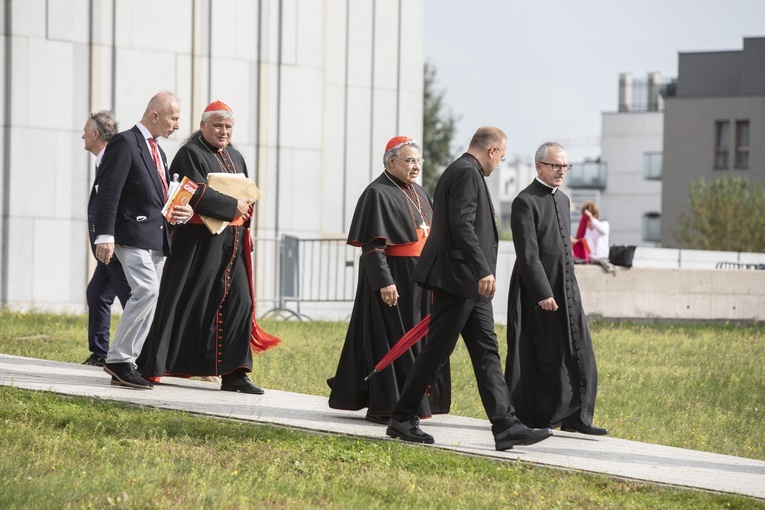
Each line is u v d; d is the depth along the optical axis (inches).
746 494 406.9
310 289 1227.2
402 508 370.3
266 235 1237.7
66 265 1122.7
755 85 3993.6
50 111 1116.5
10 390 502.3
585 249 1231.5
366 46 1346.0
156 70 1171.9
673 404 677.3
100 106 1140.5
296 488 385.4
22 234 1103.6
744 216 3528.5
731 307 1259.8
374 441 454.9
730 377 788.6
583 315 504.7
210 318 544.7
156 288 533.6
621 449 482.6
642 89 5039.4
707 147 3934.5
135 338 535.5
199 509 351.3
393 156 498.3
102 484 370.9
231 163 558.3
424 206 504.1
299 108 1257.4
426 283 447.2
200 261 542.6
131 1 1155.3
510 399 486.0
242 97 1222.9
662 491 410.6
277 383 633.6
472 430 506.3
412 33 1379.2
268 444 439.2
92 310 645.3
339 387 499.8
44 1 1112.8
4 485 359.3
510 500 387.2
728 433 598.9
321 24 1270.9
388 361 473.1
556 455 458.9
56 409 470.9
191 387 563.2
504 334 1021.8
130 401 496.4
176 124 544.4
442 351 450.6
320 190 1273.4
